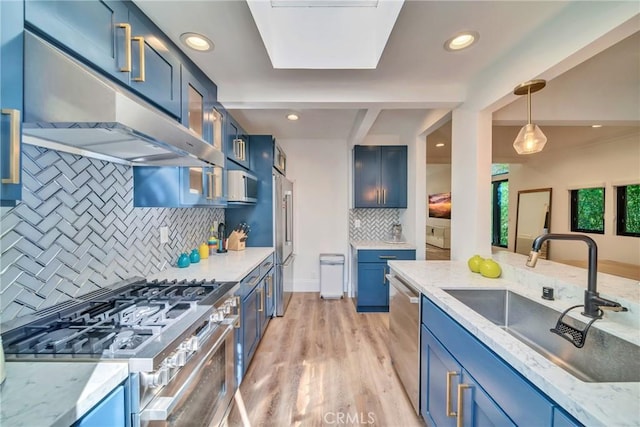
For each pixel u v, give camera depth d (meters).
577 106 2.21
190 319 1.11
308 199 4.32
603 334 1.03
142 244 1.77
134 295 1.40
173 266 2.14
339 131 3.85
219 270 2.00
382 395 1.91
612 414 0.59
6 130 0.69
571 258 4.37
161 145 1.14
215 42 1.58
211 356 1.28
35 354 0.83
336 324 3.12
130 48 1.15
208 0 1.24
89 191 1.35
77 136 0.99
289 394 1.93
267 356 2.42
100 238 1.42
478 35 1.51
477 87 1.99
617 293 1.14
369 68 1.83
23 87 0.77
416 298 1.66
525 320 1.43
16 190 0.71
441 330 1.37
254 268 2.28
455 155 2.31
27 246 1.07
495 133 3.51
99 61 1.02
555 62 1.36
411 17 1.36
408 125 3.55
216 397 1.40
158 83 1.40
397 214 4.23
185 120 1.69
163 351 0.86
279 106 2.28
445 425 1.32
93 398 0.68
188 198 1.76
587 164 4.11
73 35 0.92
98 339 0.92
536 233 4.98
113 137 1.01
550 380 0.71
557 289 1.35
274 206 3.31
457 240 2.28
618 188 3.73
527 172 5.22
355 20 1.79
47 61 0.81
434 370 1.46
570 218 4.40
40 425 0.57
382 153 3.86
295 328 3.01
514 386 0.85
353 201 3.94
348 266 4.27
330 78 2.04
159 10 1.29
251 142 3.32
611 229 3.79
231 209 3.32
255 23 1.37
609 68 1.94
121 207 1.58
